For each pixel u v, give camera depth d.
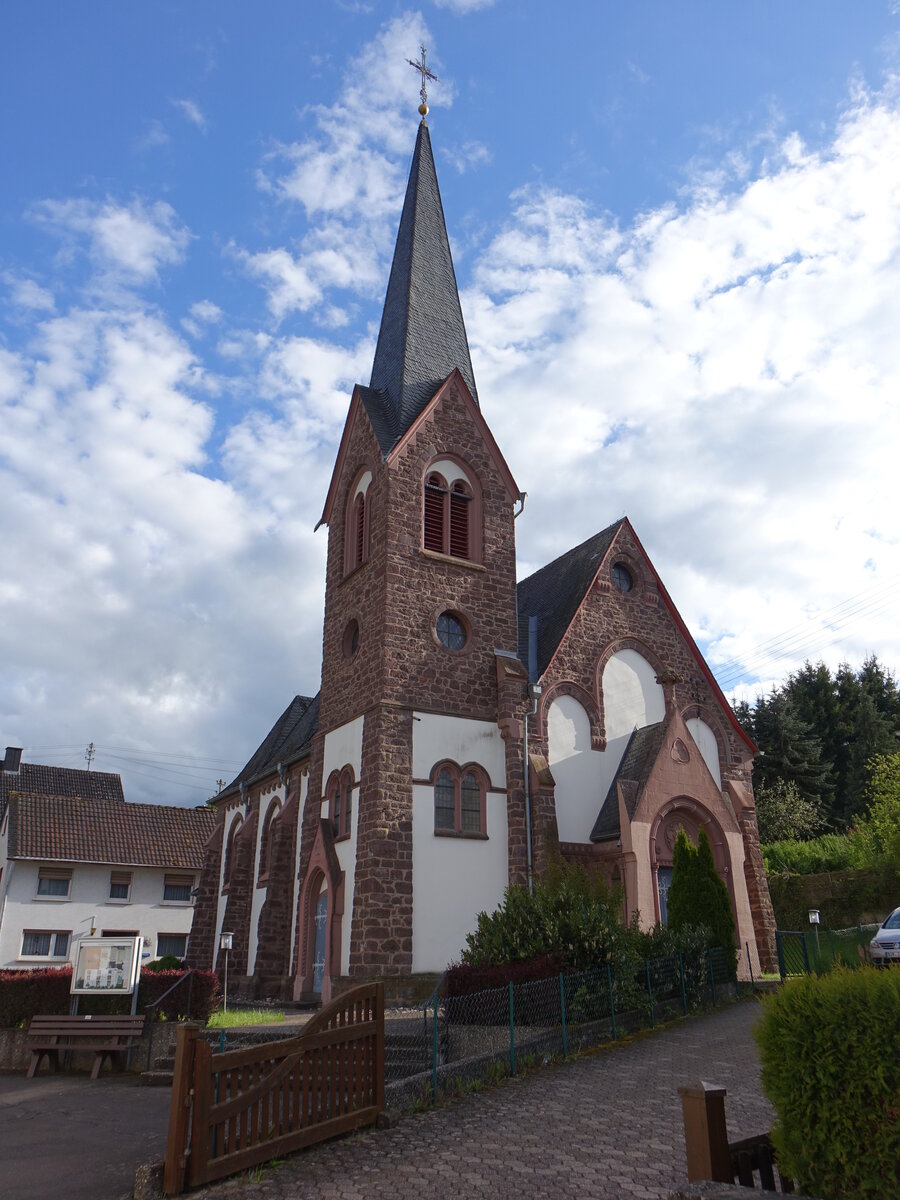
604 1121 11.65
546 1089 13.55
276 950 31.55
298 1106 11.18
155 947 47.53
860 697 63.81
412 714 26.67
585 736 29.41
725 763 32.12
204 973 20.58
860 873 35.28
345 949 25.53
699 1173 6.84
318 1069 11.54
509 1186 9.41
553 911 18.84
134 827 50.09
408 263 34.84
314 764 30.02
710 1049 15.91
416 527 28.83
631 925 21.84
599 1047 16.42
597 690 30.12
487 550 30.00
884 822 39.59
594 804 28.70
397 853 25.03
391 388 32.22
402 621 27.55
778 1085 7.31
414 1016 19.72
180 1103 9.90
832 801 59.84
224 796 42.44
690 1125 6.99
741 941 27.19
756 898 30.33
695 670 32.97
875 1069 6.75
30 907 45.72
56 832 47.66
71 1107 15.34
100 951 19.77
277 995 30.97
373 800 25.44
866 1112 6.74
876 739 61.06
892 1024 6.78
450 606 28.58
